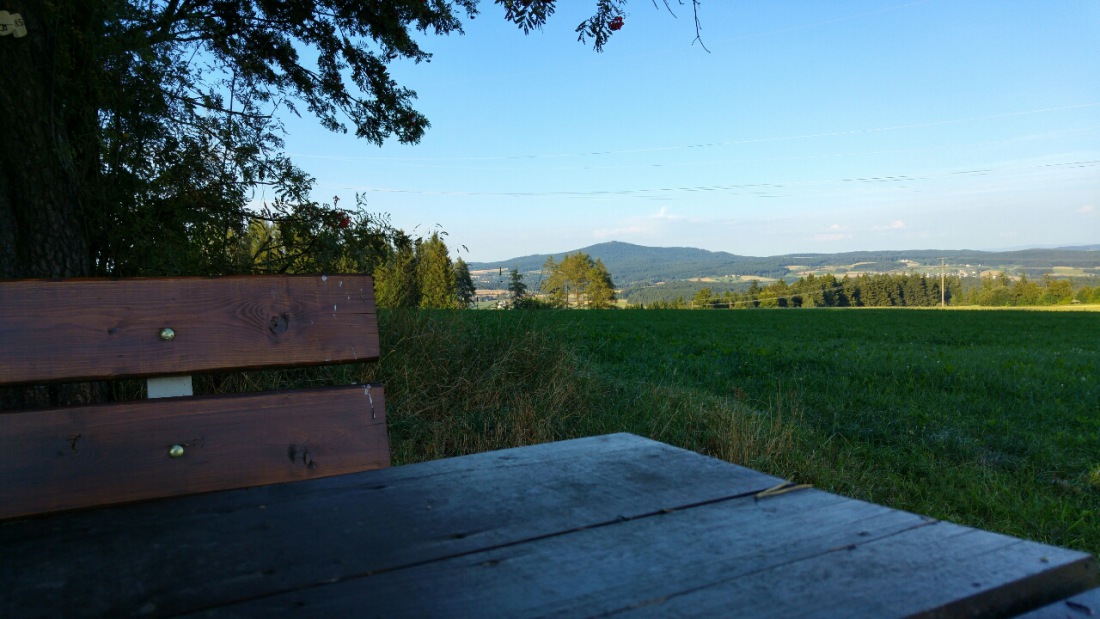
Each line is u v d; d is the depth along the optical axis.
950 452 5.96
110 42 4.25
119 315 1.24
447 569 0.81
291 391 1.34
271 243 5.75
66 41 4.01
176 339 1.27
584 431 5.66
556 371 6.63
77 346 1.21
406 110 6.74
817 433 6.44
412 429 5.34
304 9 6.15
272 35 6.32
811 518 0.95
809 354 12.14
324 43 6.52
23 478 1.14
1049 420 7.10
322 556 0.85
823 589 0.72
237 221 5.53
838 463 5.53
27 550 0.89
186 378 1.31
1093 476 5.29
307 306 1.37
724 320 28.36
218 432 1.27
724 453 5.33
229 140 5.30
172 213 5.05
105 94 4.46
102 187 4.59
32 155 3.78
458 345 6.54
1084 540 4.12
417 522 0.97
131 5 4.36
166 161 5.06
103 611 0.72
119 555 0.87
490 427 5.58
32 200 3.79
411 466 1.27
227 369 1.30
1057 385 9.05
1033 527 4.33
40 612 0.72
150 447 1.22
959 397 8.14
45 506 1.15
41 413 1.16
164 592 0.76
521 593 0.74
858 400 7.99
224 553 0.87
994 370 10.04
